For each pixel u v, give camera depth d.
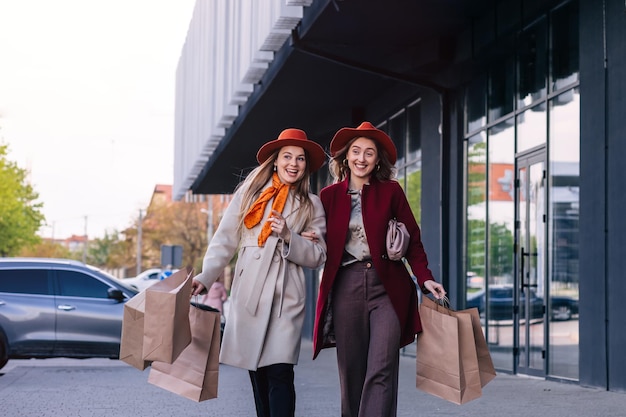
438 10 14.95
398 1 14.44
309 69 18.70
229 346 5.86
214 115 25.31
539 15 13.81
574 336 12.65
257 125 24.41
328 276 6.03
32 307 16.36
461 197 17.25
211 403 10.59
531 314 14.14
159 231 77.06
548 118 13.53
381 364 5.88
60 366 17.56
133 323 5.71
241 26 20.31
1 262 16.55
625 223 11.13
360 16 15.17
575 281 12.62
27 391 11.99
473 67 16.30
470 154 17.02
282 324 5.86
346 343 6.06
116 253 103.94
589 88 12.03
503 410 9.73
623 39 11.30
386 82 19.95
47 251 122.31
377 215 6.05
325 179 29.94
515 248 14.75
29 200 71.62
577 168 12.62
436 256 17.92
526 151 14.44
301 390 12.34
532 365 14.11
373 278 6.02
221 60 23.48
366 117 22.73
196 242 76.19
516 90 14.88
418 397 11.20
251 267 5.88
